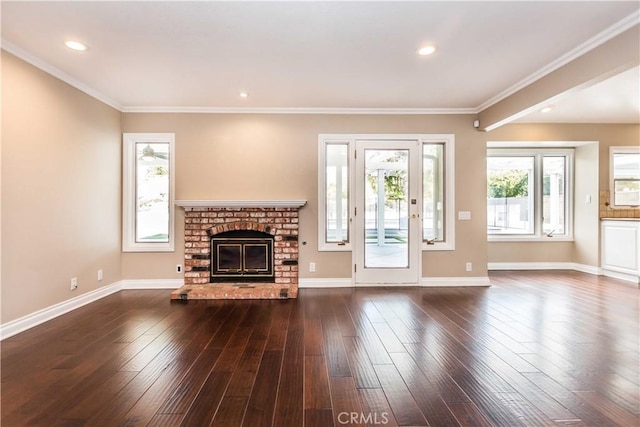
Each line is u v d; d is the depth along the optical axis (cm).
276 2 232
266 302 402
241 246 470
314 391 205
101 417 180
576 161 607
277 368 235
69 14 245
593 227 574
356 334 298
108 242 437
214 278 470
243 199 475
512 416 180
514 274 570
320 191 479
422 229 491
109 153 438
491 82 382
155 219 480
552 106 473
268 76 361
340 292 450
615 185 571
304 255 479
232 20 254
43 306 331
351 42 288
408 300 409
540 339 285
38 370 232
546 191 620
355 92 413
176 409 187
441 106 472
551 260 615
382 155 487
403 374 226
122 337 291
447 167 489
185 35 276
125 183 466
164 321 334
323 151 479
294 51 304
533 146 603
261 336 294
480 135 488
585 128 566
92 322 330
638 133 568
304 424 174
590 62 294
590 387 209
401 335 296
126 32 271
